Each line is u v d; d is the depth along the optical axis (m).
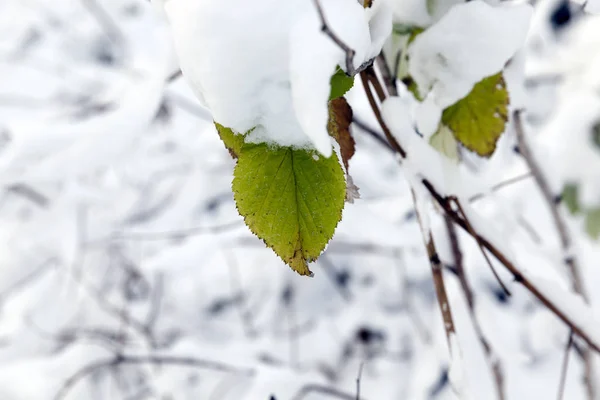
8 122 2.64
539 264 1.56
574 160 1.88
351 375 2.81
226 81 0.75
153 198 2.98
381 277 2.95
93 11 3.56
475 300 1.32
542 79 2.17
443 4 0.87
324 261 3.00
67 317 2.60
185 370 2.41
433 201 0.96
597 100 1.95
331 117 0.78
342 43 0.75
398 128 0.87
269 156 0.77
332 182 0.77
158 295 2.76
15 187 2.46
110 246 2.85
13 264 2.55
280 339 2.89
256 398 1.58
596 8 0.85
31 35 3.77
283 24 0.75
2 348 2.43
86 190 2.41
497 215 1.93
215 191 2.84
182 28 0.75
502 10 0.85
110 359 1.85
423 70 0.87
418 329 2.41
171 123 2.79
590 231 1.88
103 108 2.07
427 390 2.04
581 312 0.93
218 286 3.00
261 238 0.77
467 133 0.88
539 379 2.01
